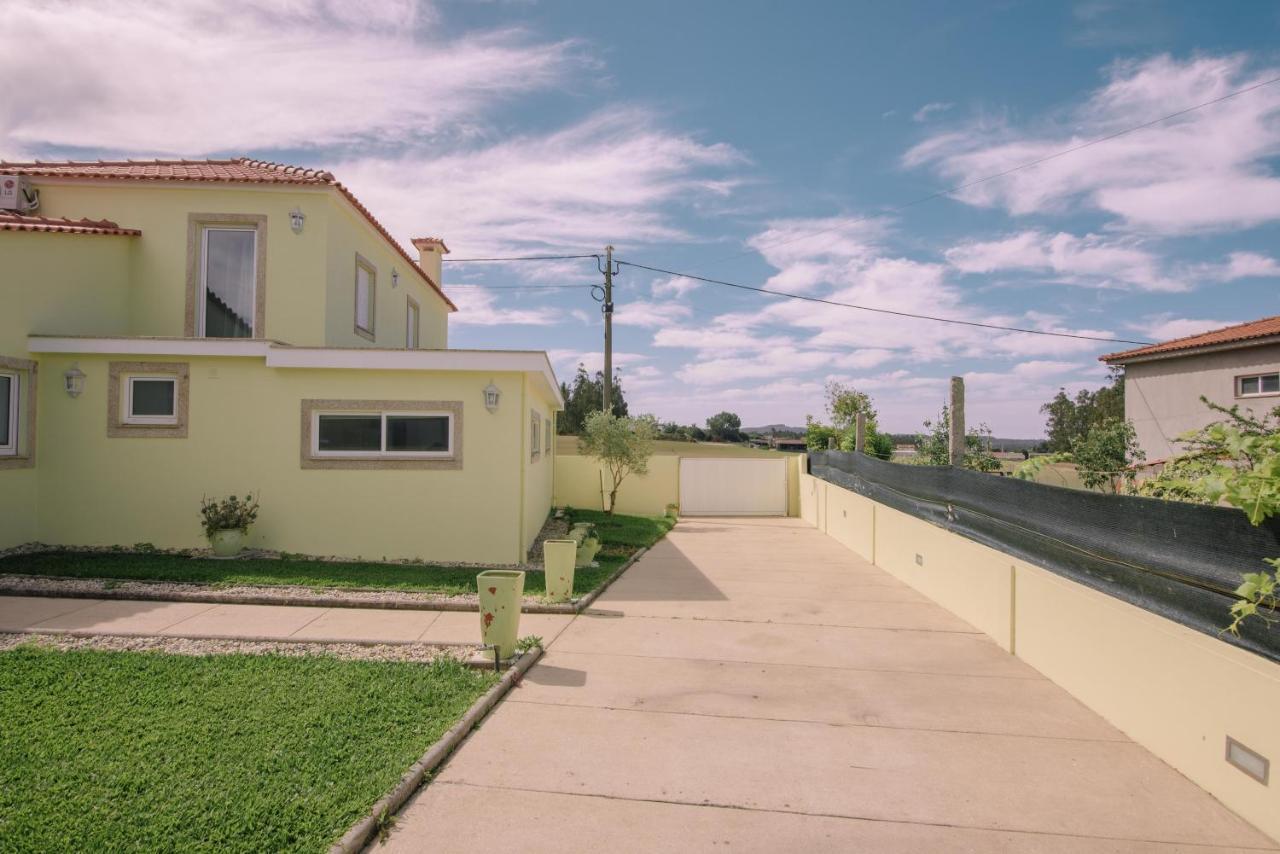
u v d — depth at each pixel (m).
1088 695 5.75
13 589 8.33
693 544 15.66
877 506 12.82
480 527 11.04
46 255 10.86
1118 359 22.08
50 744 4.52
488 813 4.01
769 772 4.57
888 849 3.73
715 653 7.07
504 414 11.05
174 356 10.78
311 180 12.23
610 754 4.79
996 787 4.42
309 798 3.94
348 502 10.95
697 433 64.69
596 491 22.17
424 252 21.94
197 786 4.04
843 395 28.80
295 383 10.91
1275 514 4.09
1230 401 19.30
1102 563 5.91
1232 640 4.45
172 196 12.34
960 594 8.62
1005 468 12.70
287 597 8.43
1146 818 4.08
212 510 10.51
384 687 5.68
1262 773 3.96
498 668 6.27
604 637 7.59
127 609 7.95
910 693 6.02
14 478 10.37
